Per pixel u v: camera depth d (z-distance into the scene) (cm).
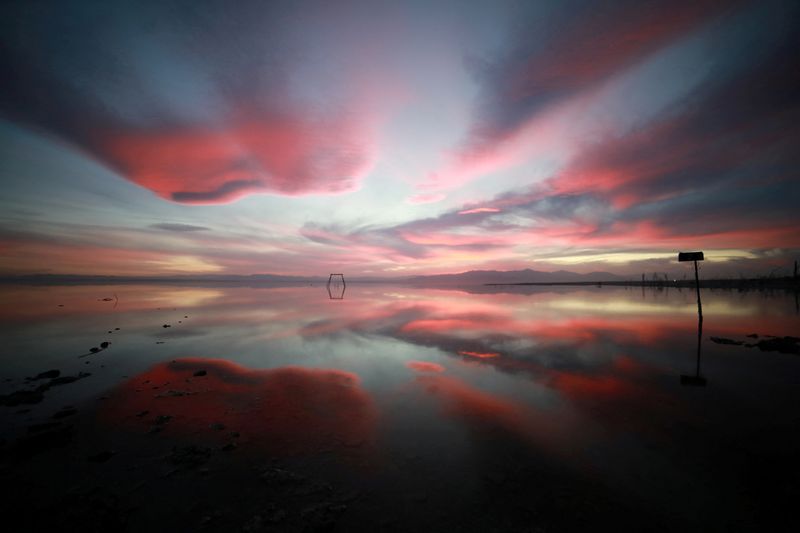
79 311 2506
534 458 570
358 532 410
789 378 967
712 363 1129
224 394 861
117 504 455
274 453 585
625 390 884
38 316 2205
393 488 493
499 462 559
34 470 529
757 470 529
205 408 773
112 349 1343
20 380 966
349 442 624
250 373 1040
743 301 3519
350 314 2517
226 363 1147
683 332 1688
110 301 3312
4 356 1233
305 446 609
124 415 733
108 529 410
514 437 641
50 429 646
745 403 791
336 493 481
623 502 460
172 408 771
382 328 1859
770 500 459
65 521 421
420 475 525
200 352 1296
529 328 1848
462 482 507
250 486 496
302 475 522
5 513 433
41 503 456
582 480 510
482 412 754
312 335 1645
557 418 722
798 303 3212
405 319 2234
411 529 415
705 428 669
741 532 405
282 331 1759
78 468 537
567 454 582
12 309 2544
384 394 866
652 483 501
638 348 1350
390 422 707
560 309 2853
